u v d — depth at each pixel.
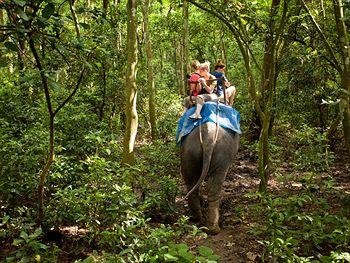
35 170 5.61
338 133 10.65
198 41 19.86
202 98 5.98
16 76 8.12
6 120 7.27
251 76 6.75
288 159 9.35
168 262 3.70
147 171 7.10
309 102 9.45
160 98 14.20
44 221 4.81
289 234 4.68
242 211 6.12
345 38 4.71
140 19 15.45
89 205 4.79
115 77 9.93
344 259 3.88
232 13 6.53
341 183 7.66
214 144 5.54
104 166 5.18
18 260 4.25
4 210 5.31
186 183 6.01
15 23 3.02
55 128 7.02
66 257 4.58
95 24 8.32
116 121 9.88
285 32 7.82
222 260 4.73
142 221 4.39
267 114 6.66
